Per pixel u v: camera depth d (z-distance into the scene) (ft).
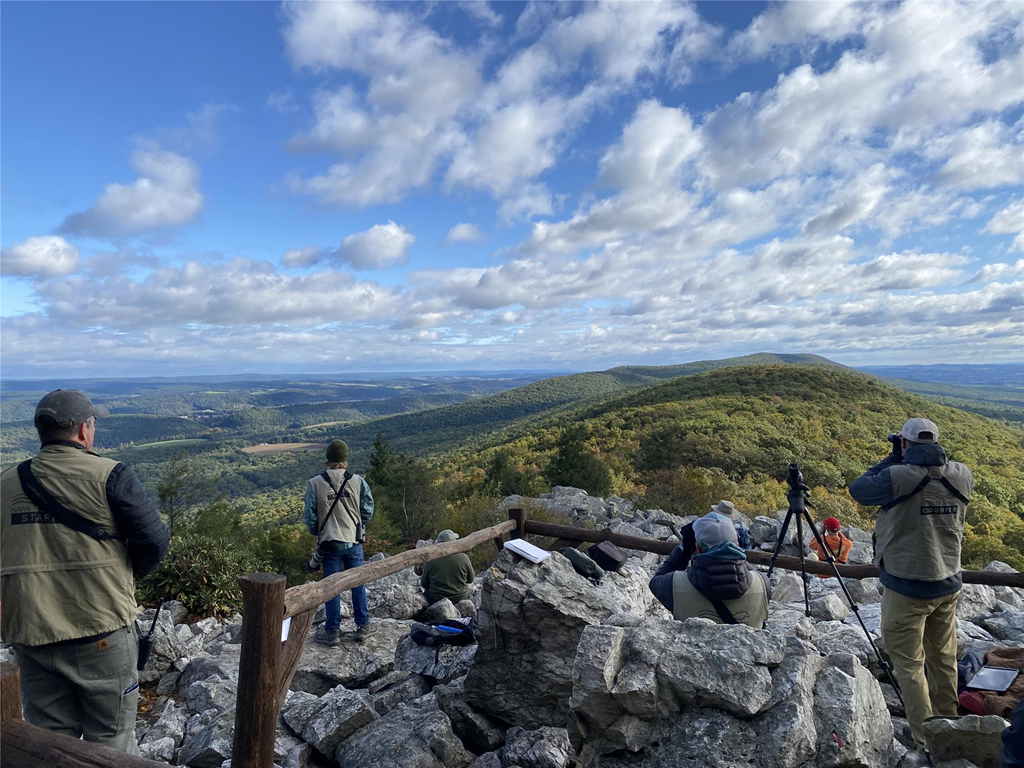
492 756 11.19
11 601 8.40
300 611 9.40
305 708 12.58
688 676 9.34
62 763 6.46
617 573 16.83
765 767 8.31
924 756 10.05
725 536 11.71
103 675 8.80
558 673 12.01
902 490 11.51
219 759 12.23
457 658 15.42
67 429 9.15
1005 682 12.11
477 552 35.55
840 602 20.58
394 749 11.00
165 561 25.66
